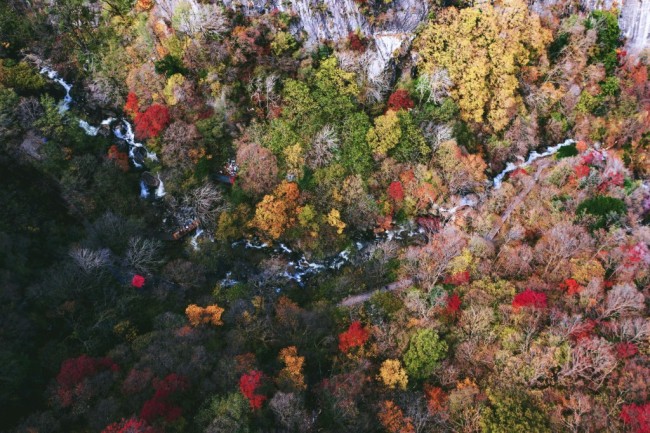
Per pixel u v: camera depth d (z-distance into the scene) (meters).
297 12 81.00
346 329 68.31
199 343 61.25
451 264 72.69
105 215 75.56
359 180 79.00
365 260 79.06
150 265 74.62
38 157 77.12
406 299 69.50
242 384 54.22
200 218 79.88
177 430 51.44
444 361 61.47
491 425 52.78
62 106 81.50
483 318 64.00
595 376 58.69
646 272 69.88
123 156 83.12
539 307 65.06
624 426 53.12
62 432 52.78
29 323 61.75
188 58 79.69
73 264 67.75
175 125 78.06
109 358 59.50
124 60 83.50
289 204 77.31
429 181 81.38
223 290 74.50
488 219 79.38
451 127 82.94
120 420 51.81
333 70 81.38
